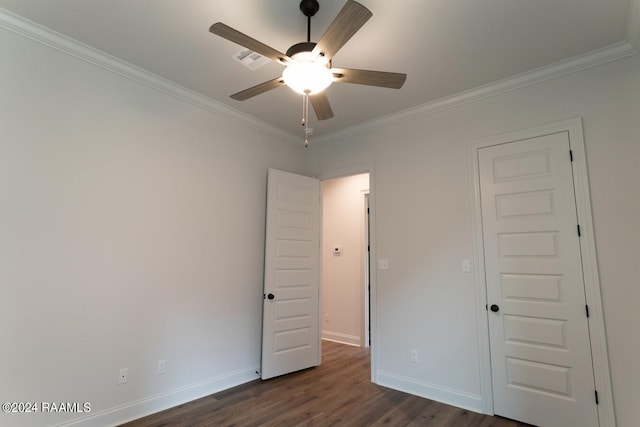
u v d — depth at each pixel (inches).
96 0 83.4
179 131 126.3
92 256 100.9
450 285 126.5
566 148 107.5
